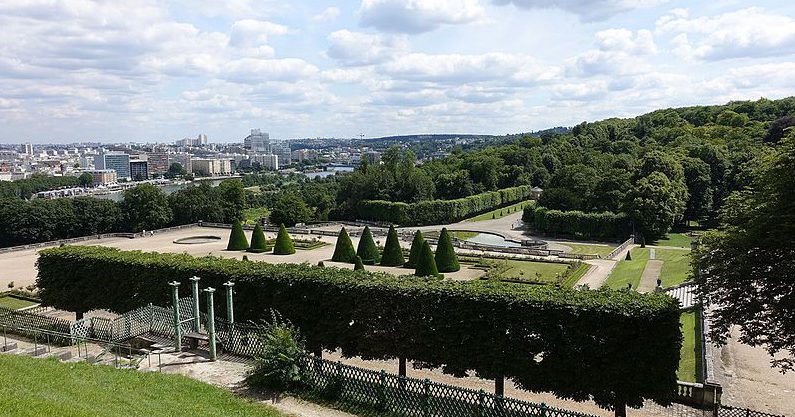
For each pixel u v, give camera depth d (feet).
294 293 95.25
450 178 447.01
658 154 320.09
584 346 75.97
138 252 122.21
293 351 75.56
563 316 77.00
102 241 297.33
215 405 65.92
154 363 84.53
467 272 211.82
